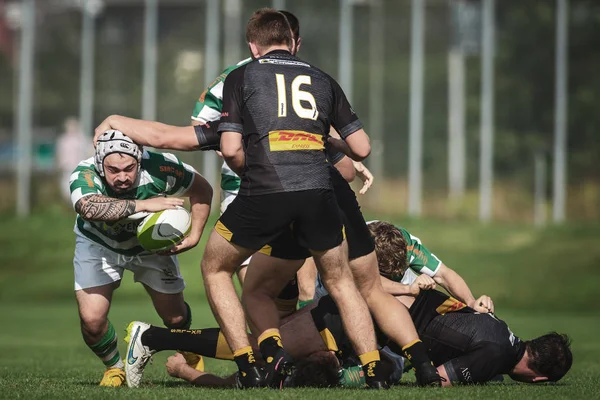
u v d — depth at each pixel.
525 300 67.06
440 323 21.98
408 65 115.50
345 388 20.95
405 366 23.39
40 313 60.69
